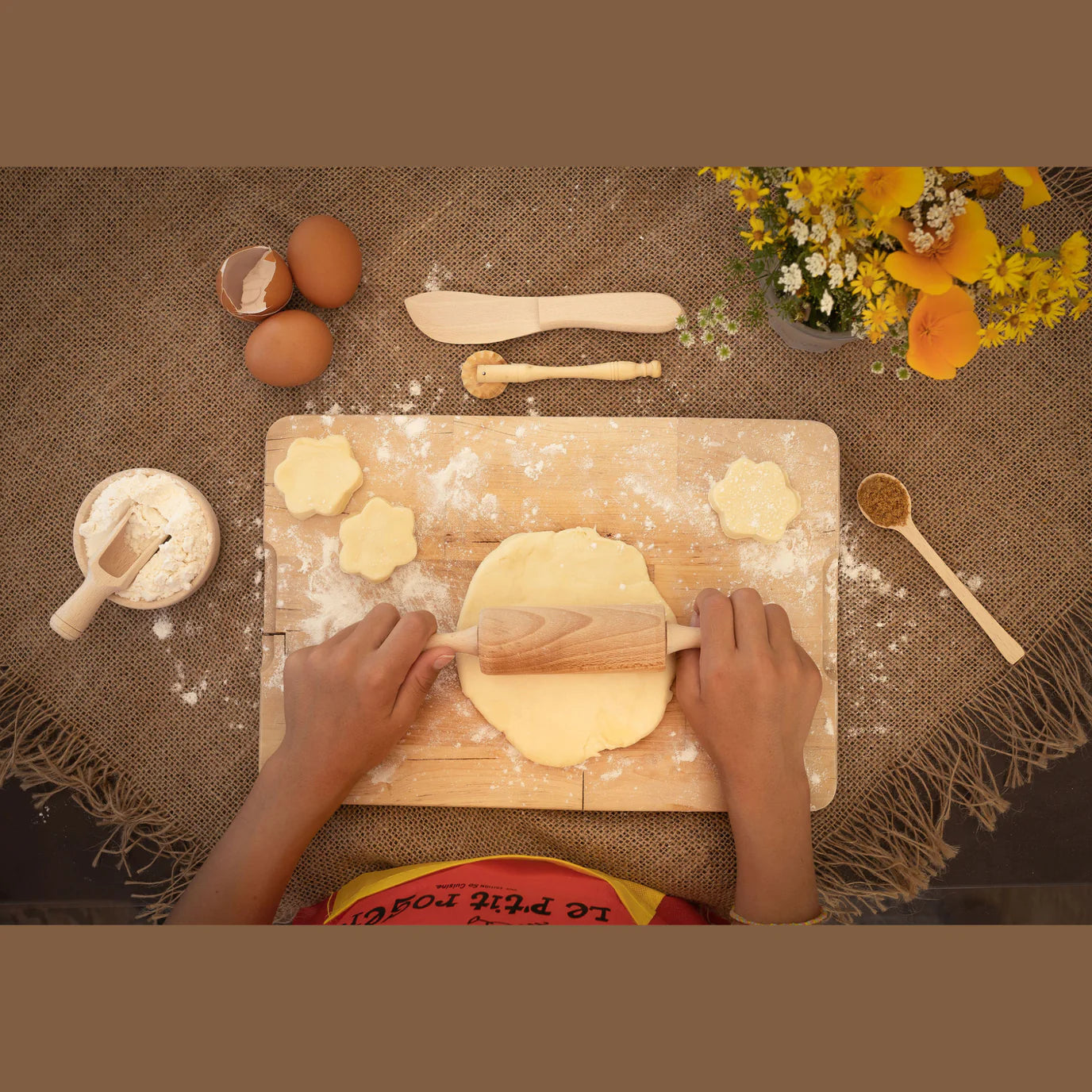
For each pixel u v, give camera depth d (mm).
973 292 1140
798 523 1312
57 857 1381
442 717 1290
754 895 1194
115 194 1387
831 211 958
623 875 1338
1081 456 1375
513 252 1387
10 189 1383
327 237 1258
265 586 1320
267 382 1282
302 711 1199
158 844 1368
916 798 1356
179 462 1383
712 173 1378
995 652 1369
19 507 1388
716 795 1276
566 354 1379
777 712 1176
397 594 1319
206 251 1392
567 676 1259
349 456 1303
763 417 1377
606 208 1385
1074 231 1364
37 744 1361
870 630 1370
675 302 1349
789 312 1170
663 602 1262
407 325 1380
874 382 1378
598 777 1285
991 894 1394
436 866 1292
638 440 1315
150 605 1287
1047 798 1396
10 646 1377
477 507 1319
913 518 1383
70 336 1391
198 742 1364
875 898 1406
